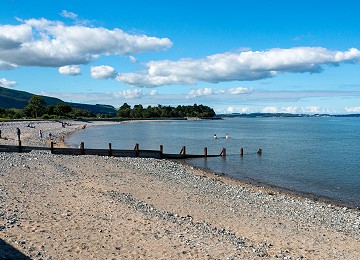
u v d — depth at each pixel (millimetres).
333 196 30047
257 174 39844
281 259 13805
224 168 43188
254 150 64312
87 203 19391
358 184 35250
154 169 36000
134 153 46688
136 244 13953
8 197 19094
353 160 52719
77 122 153250
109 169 32875
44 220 15711
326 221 20875
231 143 78000
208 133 112812
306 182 35906
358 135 111500
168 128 143500
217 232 16531
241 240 15758
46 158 36594
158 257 12906
